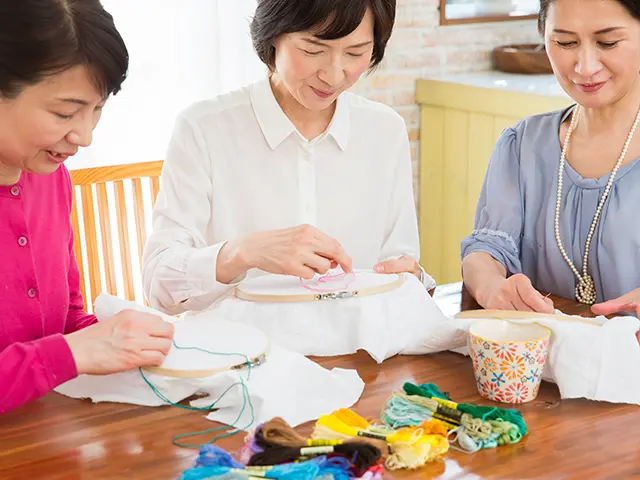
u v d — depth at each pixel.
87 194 2.19
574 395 1.23
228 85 3.11
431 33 3.54
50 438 1.14
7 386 1.16
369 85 3.45
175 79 3.03
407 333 1.42
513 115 3.21
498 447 1.11
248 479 0.98
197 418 1.19
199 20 3.01
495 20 3.68
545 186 1.80
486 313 1.36
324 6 1.39
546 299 1.48
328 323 1.41
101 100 1.21
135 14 2.92
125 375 1.24
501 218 1.82
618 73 1.56
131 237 3.00
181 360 1.24
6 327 1.39
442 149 3.55
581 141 1.76
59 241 1.49
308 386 1.22
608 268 1.72
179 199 1.71
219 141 1.73
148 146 3.05
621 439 1.12
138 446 1.12
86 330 1.23
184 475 0.99
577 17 1.52
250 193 1.75
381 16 1.46
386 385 1.29
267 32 1.50
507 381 1.21
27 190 1.42
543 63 3.48
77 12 1.13
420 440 1.08
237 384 1.18
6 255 1.37
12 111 1.15
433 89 3.50
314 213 1.78
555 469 1.05
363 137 1.80
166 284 1.57
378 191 1.84
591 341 1.24
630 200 1.69
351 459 1.03
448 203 3.60
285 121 1.71
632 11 1.50
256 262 1.46
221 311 1.43
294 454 1.04
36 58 1.10
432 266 3.75
